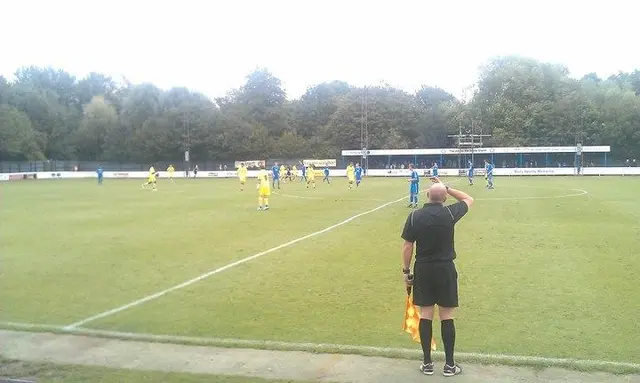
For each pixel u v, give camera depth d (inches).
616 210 847.1
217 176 2962.6
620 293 344.5
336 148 3474.4
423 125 3563.0
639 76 3801.7
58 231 677.3
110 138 3528.5
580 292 347.6
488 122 3336.6
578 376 216.1
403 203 1048.8
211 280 396.8
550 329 275.1
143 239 602.9
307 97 4124.0
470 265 437.4
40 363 237.3
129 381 215.9
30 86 3843.5
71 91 4343.0
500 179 2164.1
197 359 240.2
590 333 268.1
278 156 3425.2
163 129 3371.1
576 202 1004.6
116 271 433.1
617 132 3038.9
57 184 2084.2
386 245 547.5
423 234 224.1
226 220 780.0
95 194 1423.5
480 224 694.5
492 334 268.5
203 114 3454.7
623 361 230.2
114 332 278.8
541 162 2805.1
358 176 1710.1
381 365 231.0
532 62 3447.3
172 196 1320.1
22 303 339.6
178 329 283.7
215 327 286.4
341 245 548.7
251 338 267.7
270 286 376.2
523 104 3292.3
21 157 3184.1
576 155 2691.9
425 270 223.0
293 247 538.3
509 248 515.5
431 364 220.8
